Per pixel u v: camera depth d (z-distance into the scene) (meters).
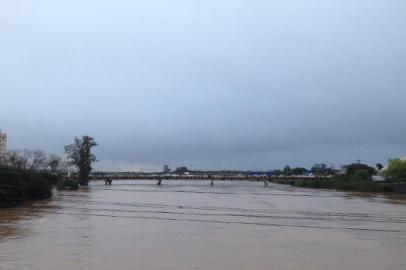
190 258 26.72
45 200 78.56
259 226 42.88
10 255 26.58
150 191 125.50
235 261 26.08
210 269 23.95
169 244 31.59
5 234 35.41
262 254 28.39
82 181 160.12
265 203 77.94
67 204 69.19
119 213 54.16
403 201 86.88
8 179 66.50
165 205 69.19
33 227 39.88
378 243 33.62
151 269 23.70
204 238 34.69
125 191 122.44
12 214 52.31
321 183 166.50
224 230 39.56
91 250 28.61
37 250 28.28
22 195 73.25
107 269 23.48
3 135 155.12
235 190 140.62
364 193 121.88
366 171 170.12
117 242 31.98
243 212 58.31
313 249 30.58
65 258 25.91
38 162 160.50
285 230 40.28
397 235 38.12
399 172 145.00
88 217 48.91
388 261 26.78
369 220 50.50
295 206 71.25
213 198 91.94
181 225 42.66
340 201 85.75
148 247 30.19
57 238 33.38
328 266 25.14
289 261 26.31
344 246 32.03
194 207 65.81
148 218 48.44
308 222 47.41
